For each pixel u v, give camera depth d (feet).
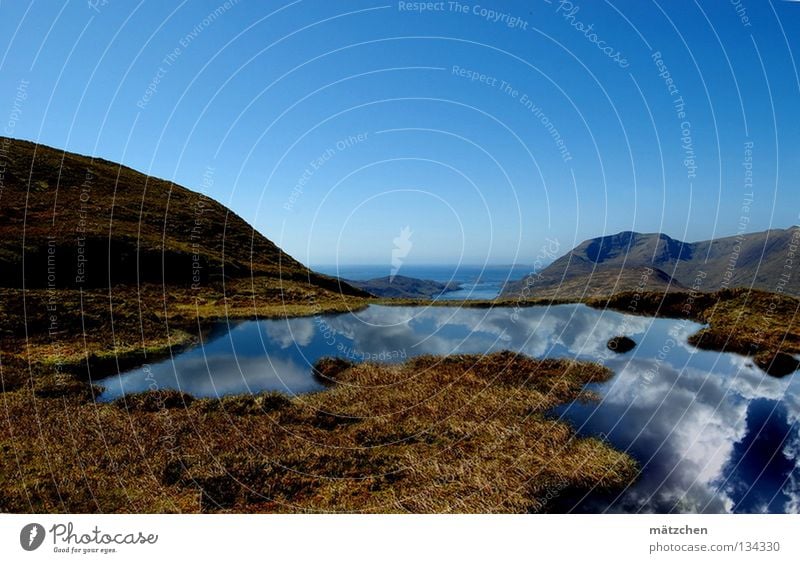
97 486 33.58
